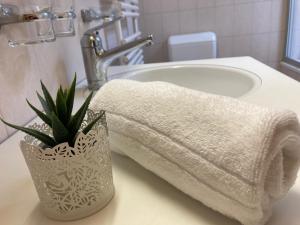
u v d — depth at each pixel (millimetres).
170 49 1867
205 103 357
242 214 294
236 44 2084
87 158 333
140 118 394
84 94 814
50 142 342
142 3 2021
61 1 788
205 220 329
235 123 312
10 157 500
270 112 299
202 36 1903
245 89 805
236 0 1970
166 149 354
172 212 345
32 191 405
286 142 289
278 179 289
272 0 1951
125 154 459
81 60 963
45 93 373
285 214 323
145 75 966
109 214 350
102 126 363
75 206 341
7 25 566
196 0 1992
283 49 2078
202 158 315
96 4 1114
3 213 367
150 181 409
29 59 648
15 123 599
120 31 1288
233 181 287
